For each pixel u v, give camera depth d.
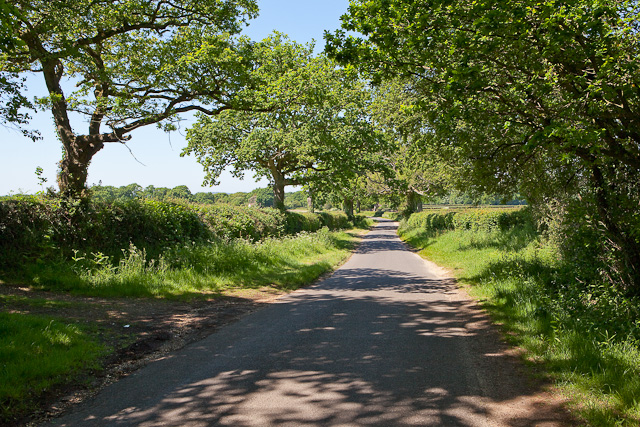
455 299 10.10
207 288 11.05
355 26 8.23
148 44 14.68
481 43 7.04
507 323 7.23
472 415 3.80
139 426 3.66
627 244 8.16
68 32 12.19
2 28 7.21
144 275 10.49
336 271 16.25
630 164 7.23
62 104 12.87
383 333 6.84
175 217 14.76
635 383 4.16
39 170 11.48
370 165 31.88
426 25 7.62
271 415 3.82
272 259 15.52
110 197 13.20
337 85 26.17
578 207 8.83
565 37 6.21
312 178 31.55
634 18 6.26
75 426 3.70
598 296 7.99
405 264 18.59
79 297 8.82
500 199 14.51
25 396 4.21
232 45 15.20
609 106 6.76
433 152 14.73
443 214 31.19
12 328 5.62
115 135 13.11
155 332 6.79
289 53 25.77
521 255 13.94
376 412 3.87
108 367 5.26
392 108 15.34
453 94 7.62
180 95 14.48
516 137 9.66
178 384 4.66
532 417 3.76
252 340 6.47
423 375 4.85
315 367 5.16
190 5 14.27
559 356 5.27
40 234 10.38
